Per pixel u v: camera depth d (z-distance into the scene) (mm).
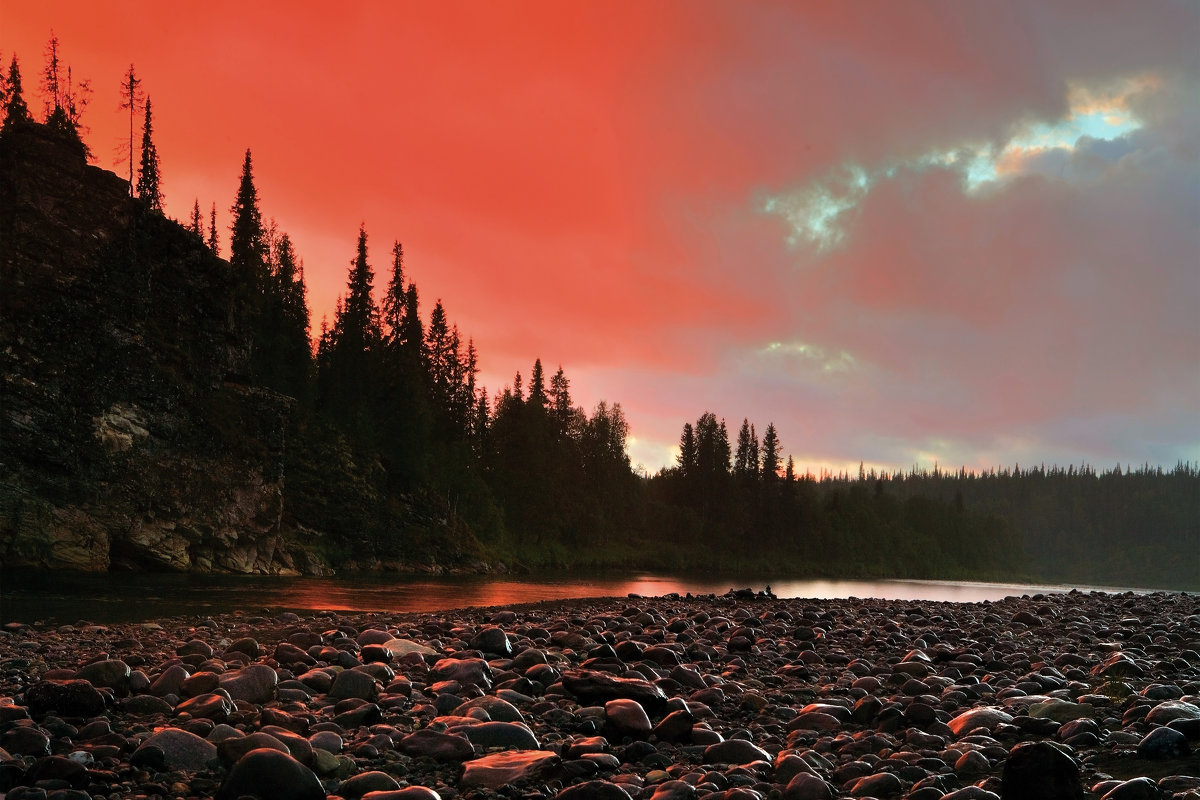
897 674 9969
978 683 9648
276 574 47344
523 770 5457
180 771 5344
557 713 7379
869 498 179375
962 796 4812
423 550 66000
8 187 41375
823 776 5680
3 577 30453
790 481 139625
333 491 60969
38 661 10133
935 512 173875
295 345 69688
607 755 5922
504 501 95125
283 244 82625
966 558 168375
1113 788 4785
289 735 5738
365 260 77438
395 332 81938
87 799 4598
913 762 5828
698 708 7828
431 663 10312
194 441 45406
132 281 44781
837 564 136125
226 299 50656
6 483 37125
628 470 129500
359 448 67250
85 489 39406
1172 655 12617
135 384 43062
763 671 10922
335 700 7781
